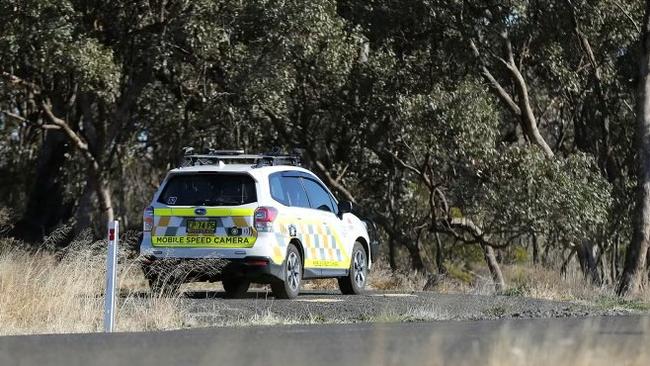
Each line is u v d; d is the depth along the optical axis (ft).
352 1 295.28
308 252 181.98
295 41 260.01
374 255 212.02
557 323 128.26
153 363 78.84
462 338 100.53
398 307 159.33
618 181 351.05
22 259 180.96
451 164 295.89
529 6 306.35
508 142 328.70
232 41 266.57
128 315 136.98
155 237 173.68
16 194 392.68
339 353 86.07
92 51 244.22
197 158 183.01
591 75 342.44
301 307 157.17
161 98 295.07
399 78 296.51
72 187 351.67
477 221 301.63
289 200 179.42
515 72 313.94
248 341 96.48
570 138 395.96
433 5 291.79
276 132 308.60
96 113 329.72
